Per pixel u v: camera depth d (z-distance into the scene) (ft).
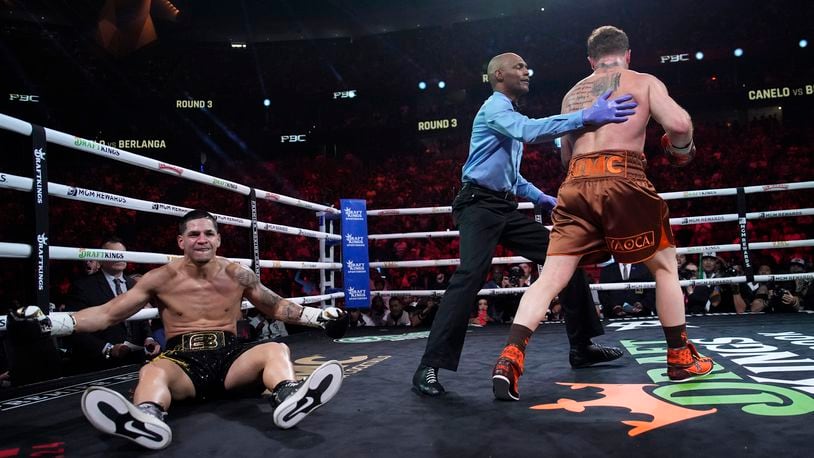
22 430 6.88
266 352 7.83
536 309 7.72
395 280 33.94
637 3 70.69
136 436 5.73
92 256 10.52
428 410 7.13
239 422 6.86
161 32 75.51
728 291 21.48
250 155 74.13
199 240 8.21
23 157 9.30
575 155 8.18
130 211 52.26
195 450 5.80
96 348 12.74
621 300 20.89
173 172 12.74
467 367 10.43
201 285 8.32
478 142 9.62
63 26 68.59
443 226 43.98
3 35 64.23
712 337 12.25
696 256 33.17
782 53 62.28
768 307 20.79
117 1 70.85
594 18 71.61
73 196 10.14
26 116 64.59
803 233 37.81
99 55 70.79
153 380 7.18
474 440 5.72
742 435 5.39
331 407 7.45
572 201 7.94
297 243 44.73
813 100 63.62
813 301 20.58
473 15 78.84
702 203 46.32
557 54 71.10
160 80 71.56
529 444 5.49
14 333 6.56
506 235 9.84
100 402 5.55
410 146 74.18
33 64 65.87
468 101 75.46
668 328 8.11
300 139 73.05
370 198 58.34
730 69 65.98
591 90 8.41
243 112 75.20
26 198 9.28
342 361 11.81
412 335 17.46
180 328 8.19
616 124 7.91
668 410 6.45
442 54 75.31
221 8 77.05
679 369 8.05
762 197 45.03
